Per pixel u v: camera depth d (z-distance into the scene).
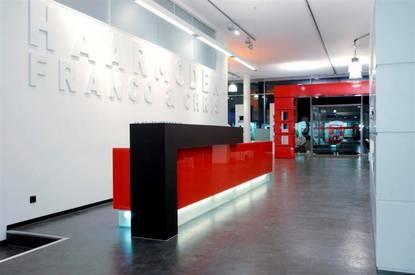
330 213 5.32
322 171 10.66
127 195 4.61
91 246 3.90
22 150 4.72
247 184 7.39
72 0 5.64
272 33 10.71
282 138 15.60
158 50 7.79
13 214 4.63
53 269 3.26
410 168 3.12
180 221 4.79
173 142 4.23
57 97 5.26
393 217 3.15
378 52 3.18
